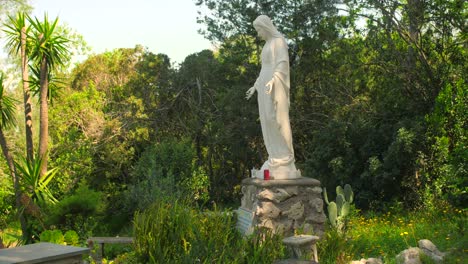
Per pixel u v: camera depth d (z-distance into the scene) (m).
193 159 17.44
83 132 20.00
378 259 7.84
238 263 6.56
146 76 21.00
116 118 20.03
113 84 23.78
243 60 18.59
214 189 20.70
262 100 9.66
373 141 15.58
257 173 9.87
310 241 6.93
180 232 7.11
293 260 5.34
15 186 13.22
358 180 15.59
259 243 7.10
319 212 9.14
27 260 4.50
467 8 15.87
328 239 8.12
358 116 16.75
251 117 18.25
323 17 18.20
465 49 15.73
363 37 17.53
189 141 18.75
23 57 14.49
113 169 19.67
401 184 14.84
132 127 19.91
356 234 9.66
